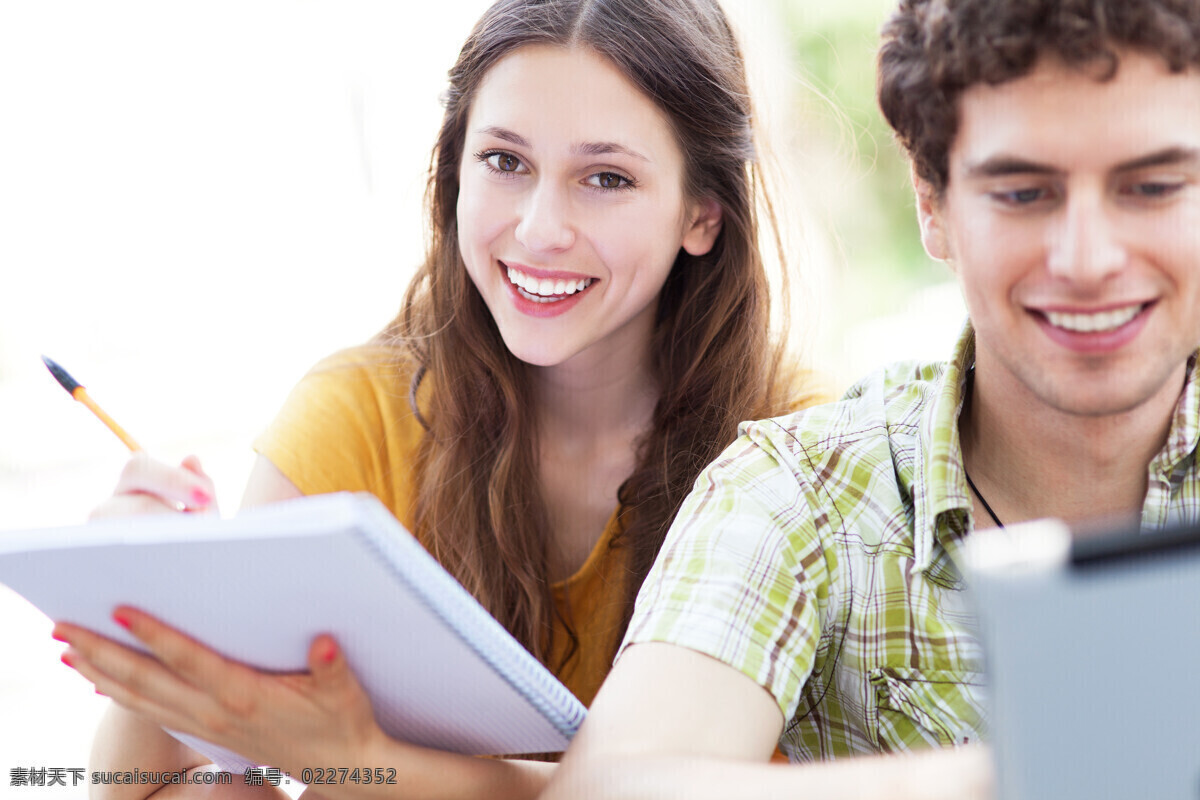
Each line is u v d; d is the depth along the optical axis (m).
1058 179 0.80
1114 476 0.94
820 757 1.03
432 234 1.56
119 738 1.11
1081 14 0.76
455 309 1.54
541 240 1.33
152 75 4.96
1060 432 0.92
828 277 1.99
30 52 4.86
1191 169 0.78
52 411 4.45
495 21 1.35
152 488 1.15
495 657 0.81
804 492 1.00
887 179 4.15
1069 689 0.51
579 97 1.31
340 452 1.56
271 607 0.78
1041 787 0.52
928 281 4.44
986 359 0.94
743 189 1.50
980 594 0.53
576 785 0.81
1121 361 0.83
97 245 4.94
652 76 1.33
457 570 1.54
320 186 4.83
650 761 0.79
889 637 0.97
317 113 4.81
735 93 1.46
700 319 1.55
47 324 4.83
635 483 1.52
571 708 0.88
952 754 0.73
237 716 0.84
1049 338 0.84
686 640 0.88
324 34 4.64
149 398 4.62
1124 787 0.52
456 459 1.54
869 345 4.16
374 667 0.83
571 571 1.58
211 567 0.75
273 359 4.87
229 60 4.89
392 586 0.74
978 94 0.82
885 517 0.99
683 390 1.54
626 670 0.88
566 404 1.55
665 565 0.96
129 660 0.85
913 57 0.89
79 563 0.77
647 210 1.37
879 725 0.98
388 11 3.59
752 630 0.91
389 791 0.87
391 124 3.46
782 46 1.79
